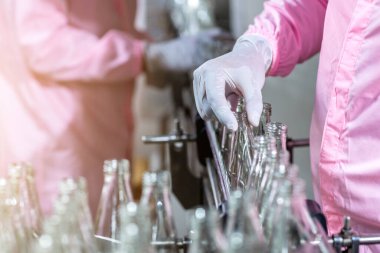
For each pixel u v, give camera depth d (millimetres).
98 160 2529
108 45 2469
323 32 1432
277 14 1518
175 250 989
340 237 1014
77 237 907
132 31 2822
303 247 896
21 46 2295
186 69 2613
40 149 2379
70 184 924
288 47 1493
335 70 1352
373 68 1264
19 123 2352
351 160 1319
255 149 1062
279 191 898
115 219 1105
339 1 1332
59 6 2359
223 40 2582
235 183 1179
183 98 3109
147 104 4043
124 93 2646
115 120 2580
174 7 3289
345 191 1340
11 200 978
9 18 2270
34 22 2299
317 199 1504
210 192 1456
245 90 1327
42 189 2387
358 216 1330
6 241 937
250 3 3029
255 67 1385
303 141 1619
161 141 1684
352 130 1310
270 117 1346
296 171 928
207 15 3291
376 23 1245
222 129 1356
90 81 2449
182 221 2277
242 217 868
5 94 2336
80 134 2449
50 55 2326
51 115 2389
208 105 1363
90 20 2494
